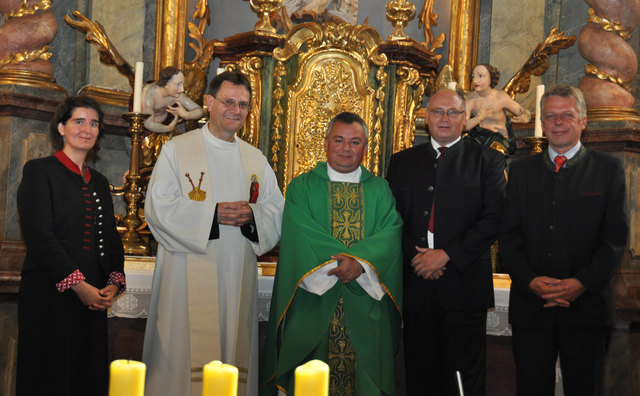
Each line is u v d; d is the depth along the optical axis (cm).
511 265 338
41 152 478
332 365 353
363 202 367
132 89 579
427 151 387
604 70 552
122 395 105
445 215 368
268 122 524
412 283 368
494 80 573
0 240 455
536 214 340
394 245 353
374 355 352
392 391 356
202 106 566
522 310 337
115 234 352
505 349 464
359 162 371
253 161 384
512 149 554
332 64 535
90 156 555
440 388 365
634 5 550
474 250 354
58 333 315
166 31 580
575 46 597
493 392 464
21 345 317
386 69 545
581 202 331
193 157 368
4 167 463
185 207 350
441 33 638
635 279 509
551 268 333
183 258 359
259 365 454
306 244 348
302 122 532
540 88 502
